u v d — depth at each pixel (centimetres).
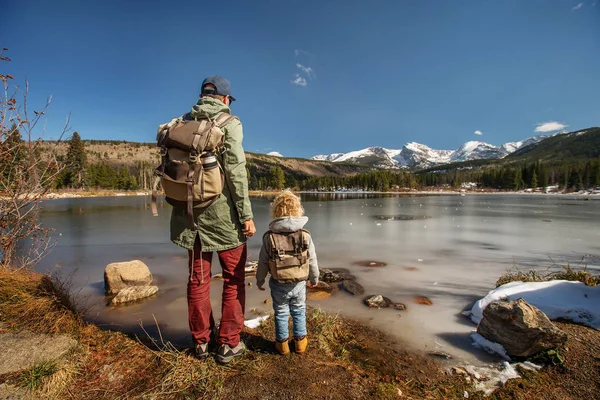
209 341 221
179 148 184
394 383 207
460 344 271
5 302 230
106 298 391
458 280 475
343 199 4069
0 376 171
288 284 216
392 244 786
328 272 500
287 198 228
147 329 295
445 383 212
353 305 369
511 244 783
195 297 204
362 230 1051
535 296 314
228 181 197
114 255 651
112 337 237
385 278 486
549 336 227
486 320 273
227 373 195
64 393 171
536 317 241
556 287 324
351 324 312
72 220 1337
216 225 198
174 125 195
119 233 965
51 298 248
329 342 262
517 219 1423
